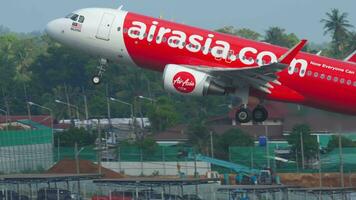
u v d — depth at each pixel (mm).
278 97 155625
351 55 156875
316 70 153500
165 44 153875
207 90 151625
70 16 160500
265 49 152500
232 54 152625
